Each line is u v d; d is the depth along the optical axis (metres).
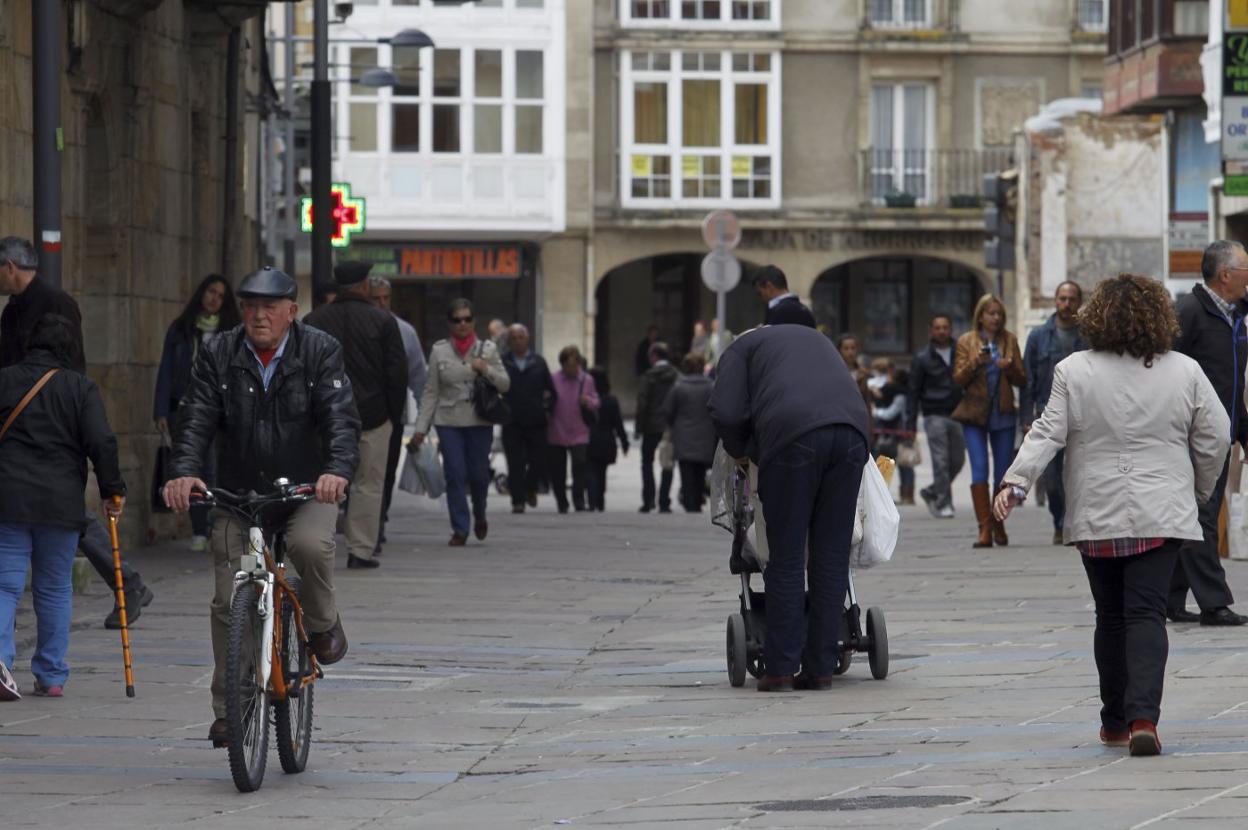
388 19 160.75
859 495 34.94
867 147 172.12
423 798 26.23
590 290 168.25
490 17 161.62
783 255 171.38
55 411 33.62
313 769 28.39
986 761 26.69
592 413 85.12
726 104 171.00
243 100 75.81
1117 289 27.77
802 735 29.73
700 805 24.59
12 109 50.91
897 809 23.59
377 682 36.34
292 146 108.00
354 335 54.59
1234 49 65.81
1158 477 27.25
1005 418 61.69
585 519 78.06
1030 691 32.91
